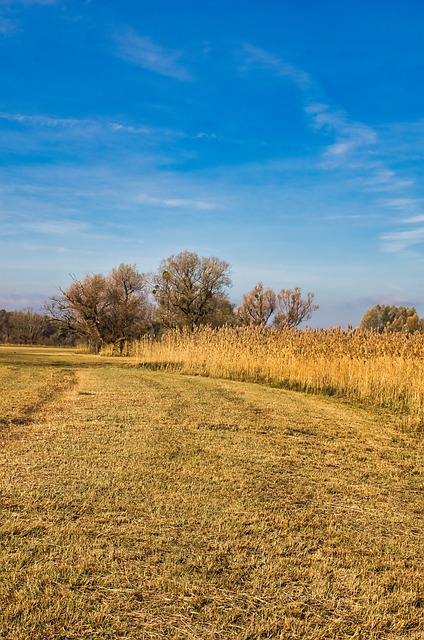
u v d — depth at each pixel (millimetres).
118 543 3971
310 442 7961
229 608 3178
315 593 3387
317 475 6125
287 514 4770
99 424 8406
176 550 3898
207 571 3600
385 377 13844
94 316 48719
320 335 18719
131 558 3740
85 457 6312
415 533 4523
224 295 55188
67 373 19609
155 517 4512
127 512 4598
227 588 3400
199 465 6219
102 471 5766
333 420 10211
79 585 3363
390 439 8656
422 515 4980
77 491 5074
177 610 3135
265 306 60719
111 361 29656
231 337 22297
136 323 50094
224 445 7359
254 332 21719
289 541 4152
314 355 17469
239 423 9141
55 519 4371
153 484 5406
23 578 3414
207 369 20844
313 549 4066
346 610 3230
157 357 25141
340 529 4492
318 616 3150
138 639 2857
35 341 85312
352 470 6473
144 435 7688
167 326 54531
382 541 4301
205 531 4270
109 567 3594
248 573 3605
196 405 11055
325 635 2971
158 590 3340
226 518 4559
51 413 9383
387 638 2980
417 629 3088
